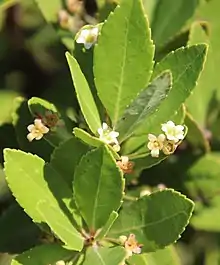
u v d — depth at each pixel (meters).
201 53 0.32
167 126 0.32
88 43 0.33
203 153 0.38
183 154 0.38
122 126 0.31
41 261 0.31
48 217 0.30
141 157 0.33
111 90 0.32
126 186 0.36
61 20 0.38
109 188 0.31
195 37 0.36
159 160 0.33
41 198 0.31
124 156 0.32
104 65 0.32
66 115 0.34
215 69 0.38
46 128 0.33
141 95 0.30
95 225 0.32
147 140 0.33
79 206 0.32
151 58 0.32
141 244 0.32
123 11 0.32
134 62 0.32
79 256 0.31
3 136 0.37
